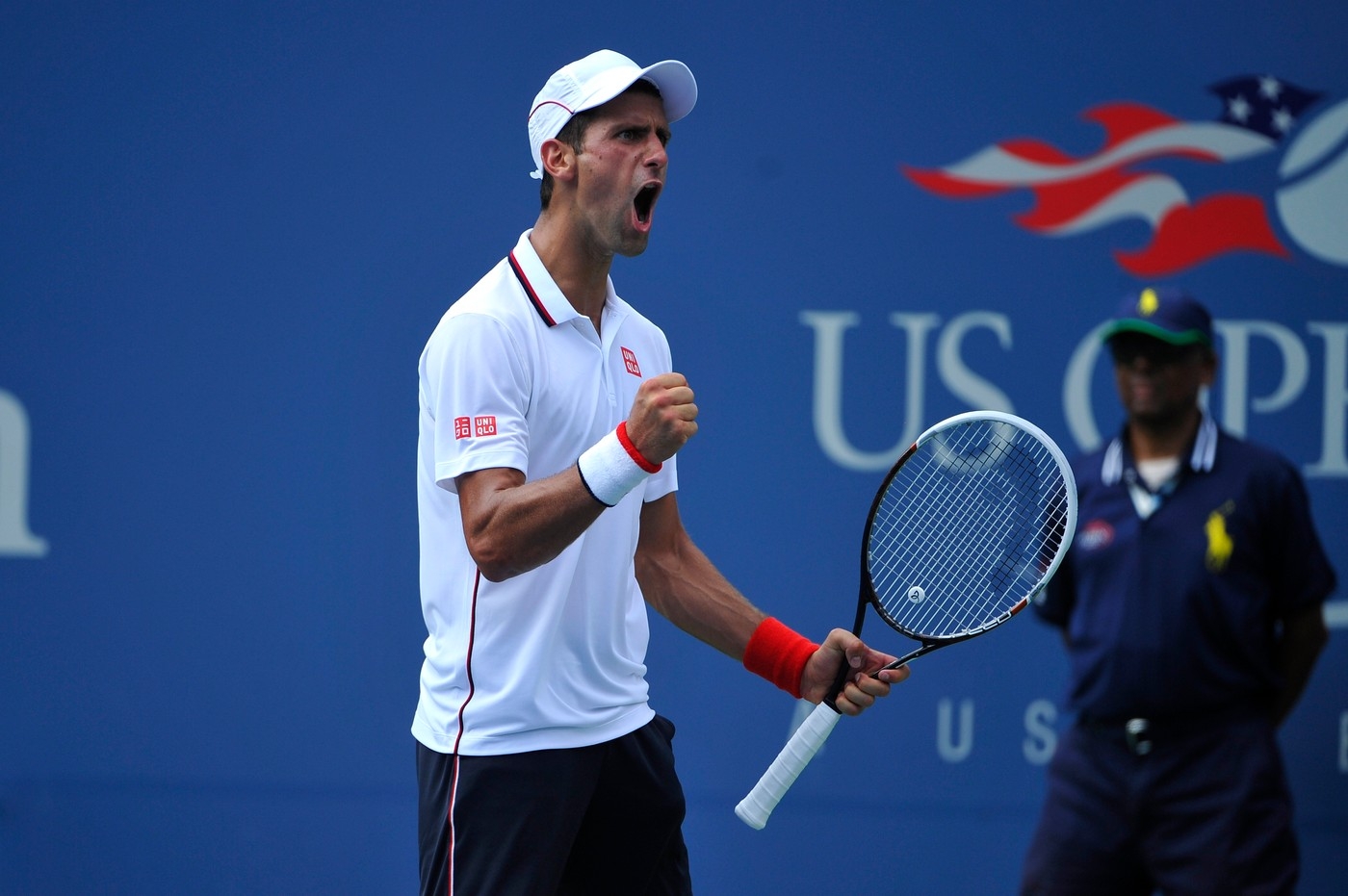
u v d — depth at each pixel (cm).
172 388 1409
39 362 1403
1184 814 1203
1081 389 1430
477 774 778
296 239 1414
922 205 1426
